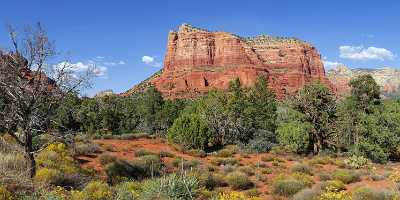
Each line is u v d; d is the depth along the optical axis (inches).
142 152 1371.8
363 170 1302.9
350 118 1818.4
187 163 1257.4
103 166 1077.8
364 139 1732.3
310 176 1222.9
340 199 567.2
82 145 1220.5
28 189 523.2
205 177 1005.8
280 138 1809.8
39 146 958.4
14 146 757.3
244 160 1536.7
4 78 627.2
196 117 1759.4
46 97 661.9
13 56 633.6
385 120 1764.3
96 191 609.3
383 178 1151.6
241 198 518.0
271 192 986.7
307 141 1749.5
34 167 674.2
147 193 346.6
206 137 1739.7
